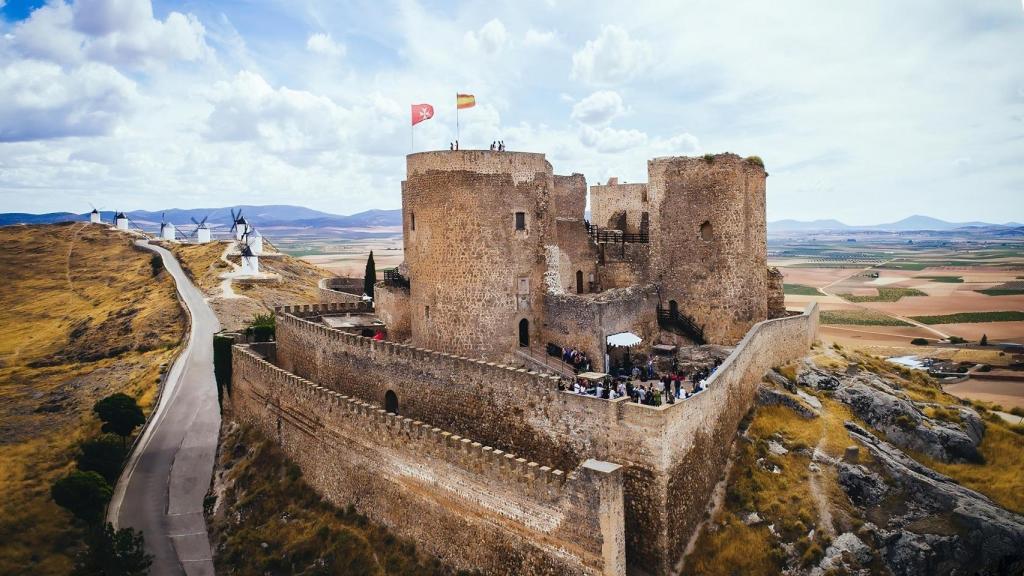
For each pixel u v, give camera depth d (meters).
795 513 38.09
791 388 49.28
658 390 39.97
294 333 63.94
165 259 176.88
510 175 51.75
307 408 50.59
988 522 37.75
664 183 56.44
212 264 160.50
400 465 40.66
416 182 53.81
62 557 47.38
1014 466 45.56
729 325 54.16
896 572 36.34
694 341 55.28
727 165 53.38
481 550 35.53
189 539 48.03
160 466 59.03
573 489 31.19
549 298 52.78
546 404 38.19
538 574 32.78
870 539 37.47
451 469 37.09
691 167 54.81
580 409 36.34
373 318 69.81
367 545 41.19
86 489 49.72
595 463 31.33
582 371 47.09
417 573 37.78
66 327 127.00
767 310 60.88
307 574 40.94
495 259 51.19
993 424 51.19
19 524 50.22
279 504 48.84
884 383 54.09
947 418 49.81
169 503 52.94
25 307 148.38
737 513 37.91
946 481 42.34
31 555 47.28
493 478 34.72
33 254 192.62
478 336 51.19
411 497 39.88
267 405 57.47
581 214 64.81
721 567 34.72
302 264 188.25
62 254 193.88
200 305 121.94
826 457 41.91
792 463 41.72
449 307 52.06
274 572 42.34
